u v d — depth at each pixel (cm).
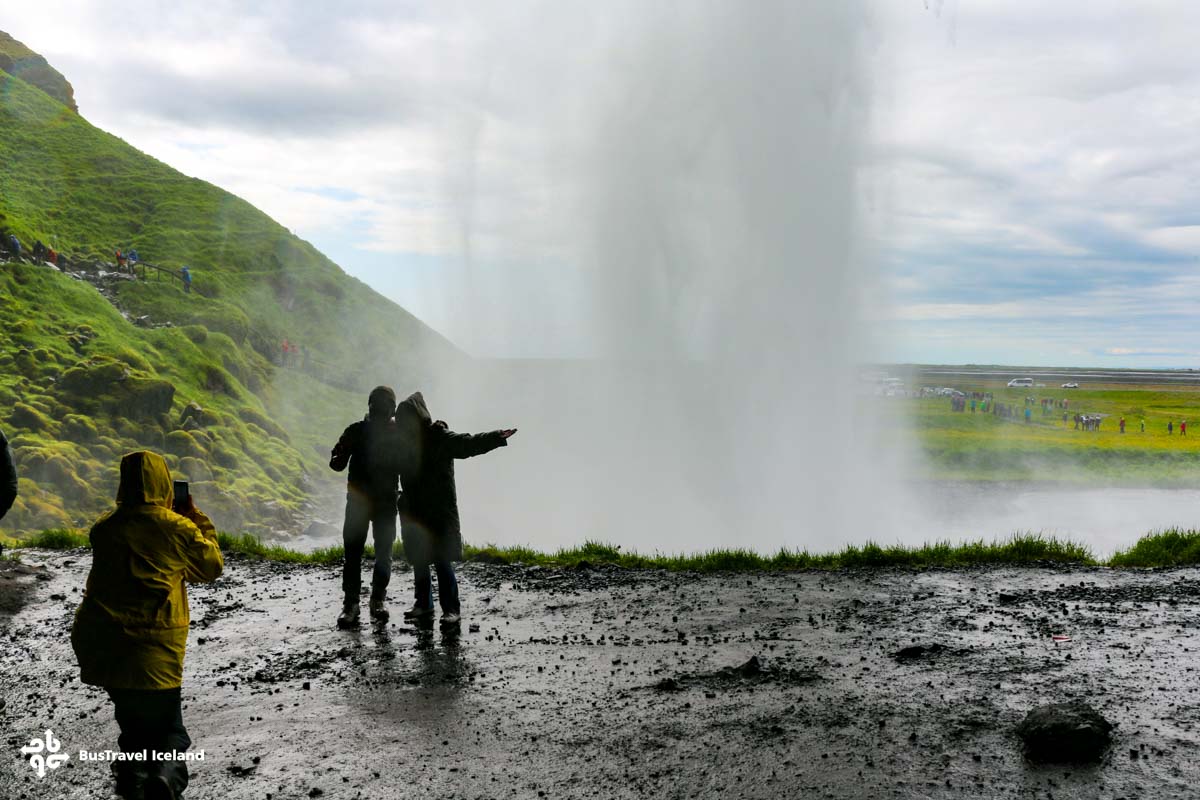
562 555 1369
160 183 12750
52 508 4475
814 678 762
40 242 8525
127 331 7675
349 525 985
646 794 551
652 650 864
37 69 15850
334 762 616
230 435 6384
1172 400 11894
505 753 623
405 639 924
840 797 537
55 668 857
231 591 1185
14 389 5688
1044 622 934
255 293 10562
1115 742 606
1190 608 988
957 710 677
